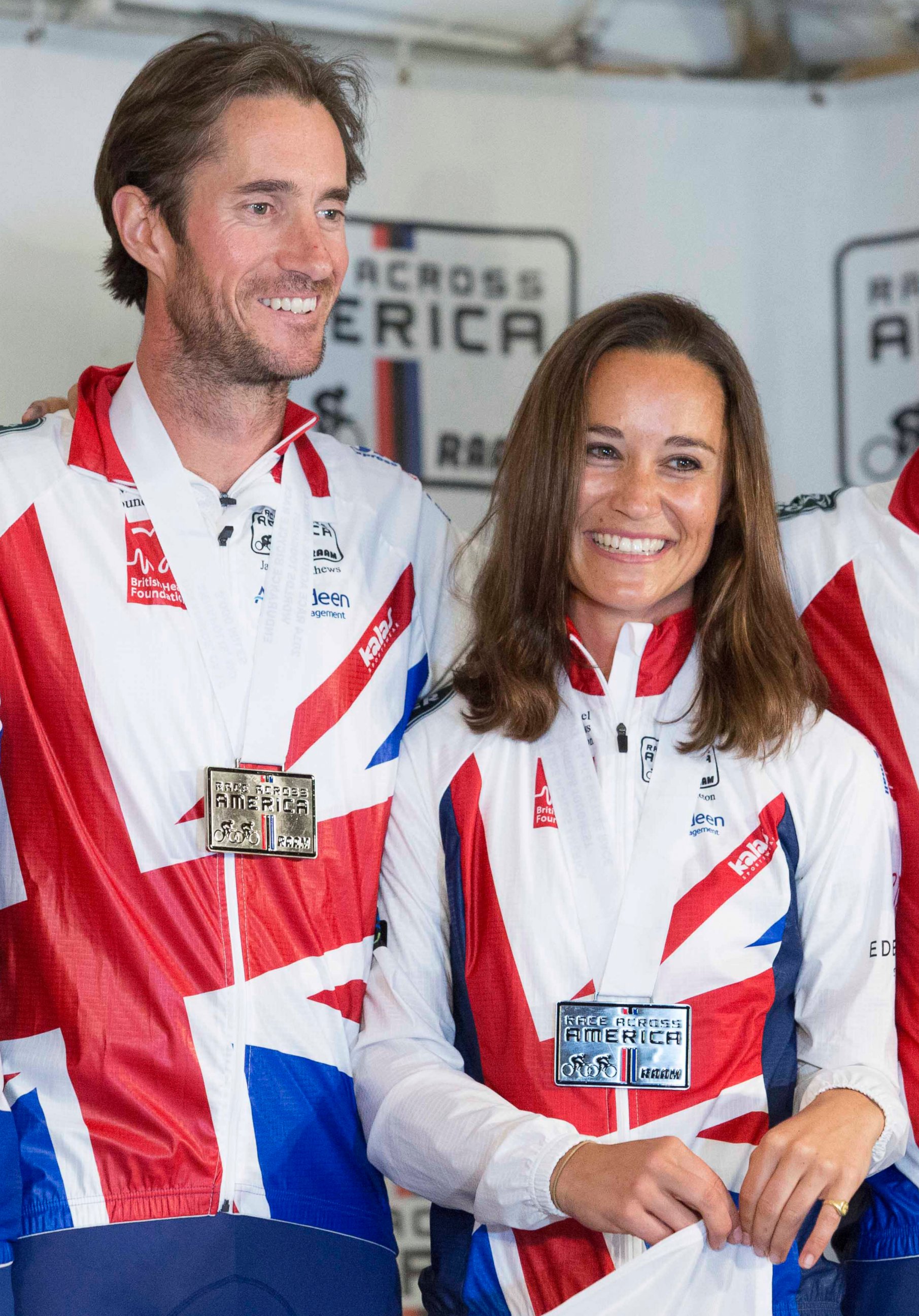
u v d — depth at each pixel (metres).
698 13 4.54
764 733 2.64
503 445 4.48
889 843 2.65
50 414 2.83
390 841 2.73
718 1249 2.29
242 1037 2.53
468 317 4.46
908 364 4.52
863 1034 2.55
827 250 4.58
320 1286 2.53
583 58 4.52
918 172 4.53
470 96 4.46
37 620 2.60
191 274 2.68
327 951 2.64
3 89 4.12
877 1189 2.72
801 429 4.55
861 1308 2.68
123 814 2.55
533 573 2.71
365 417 4.39
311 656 2.73
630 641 2.68
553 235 4.52
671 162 4.57
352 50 4.38
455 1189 2.46
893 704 2.82
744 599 2.72
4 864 2.56
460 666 2.88
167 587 2.66
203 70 2.70
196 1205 2.46
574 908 2.58
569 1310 2.30
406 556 2.96
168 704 2.61
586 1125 2.48
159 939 2.53
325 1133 2.59
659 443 2.63
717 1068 2.50
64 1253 2.40
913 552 2.86
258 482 2.77
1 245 4.12
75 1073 2.47
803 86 4.59
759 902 2.58
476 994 2.60
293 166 2.65
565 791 2.65
